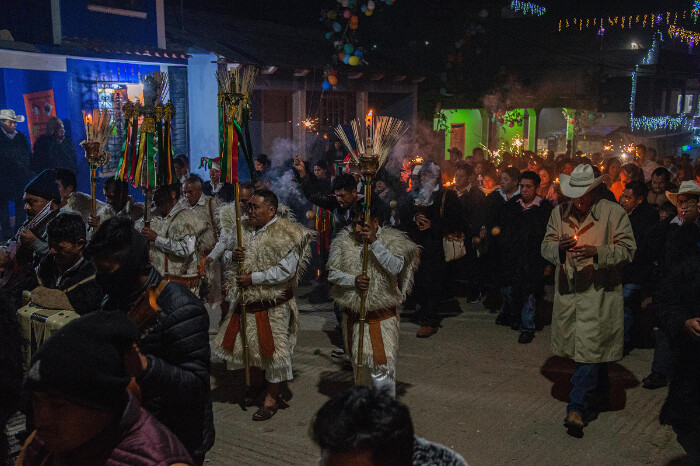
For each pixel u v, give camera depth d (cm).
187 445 298
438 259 754
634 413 542
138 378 254
